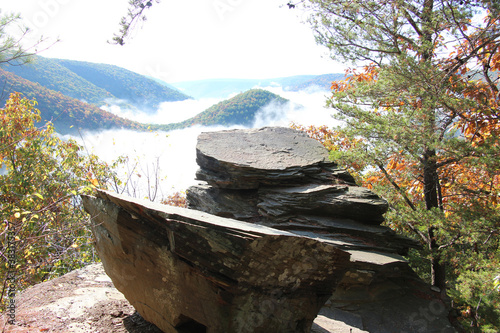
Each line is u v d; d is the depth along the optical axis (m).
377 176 11.23
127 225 3.36
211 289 2.89
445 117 8.22
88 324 3.60
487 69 9.04
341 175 7.79
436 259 8.80
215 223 2.84
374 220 7.11
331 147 17.69
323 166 8.00
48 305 3.94
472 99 8.15
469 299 6.64
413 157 8.25
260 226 3.28
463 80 9.02
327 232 6.86
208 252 2.81
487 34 7.78
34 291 4.38
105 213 3.58
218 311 2.88
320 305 3.31
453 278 10.80
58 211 7.35
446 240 8.05
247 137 8.75
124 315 3.90
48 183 11.79
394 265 6.23
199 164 8.18
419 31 9.17
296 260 2.95
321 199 7.09
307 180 7.69
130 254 3.46
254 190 8.01
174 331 3.25
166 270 3.16
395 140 7.68
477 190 8.71
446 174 9.86
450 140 7.39
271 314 3.00
